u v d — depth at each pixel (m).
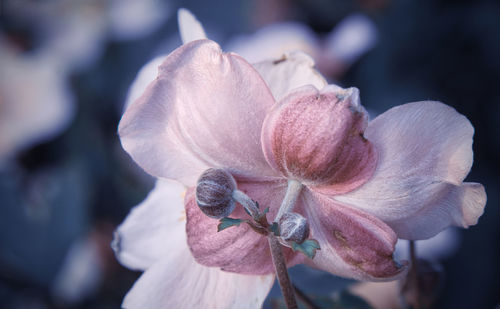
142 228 0.23
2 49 0.55
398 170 0.19
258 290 0.21
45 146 0.52
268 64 0.20
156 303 0.21
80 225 0.45
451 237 0.42
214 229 0.20
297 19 0.54
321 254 0.20
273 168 0.20
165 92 0.20
